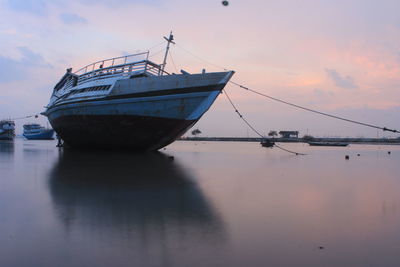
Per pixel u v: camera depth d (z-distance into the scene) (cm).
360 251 495
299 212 738
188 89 2239
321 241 538
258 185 1134
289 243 526
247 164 2000
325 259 462
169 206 778
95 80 2728
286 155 3108
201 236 553
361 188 1105
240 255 471
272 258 462
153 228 595
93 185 1077
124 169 1545
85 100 2567
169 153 3014
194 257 461
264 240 539
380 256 475
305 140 12706
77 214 692
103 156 2288
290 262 449
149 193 944
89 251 479
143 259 451
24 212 705
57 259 450
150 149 2686
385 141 13862
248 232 580
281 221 658
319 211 751
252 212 730
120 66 2616
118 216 678
